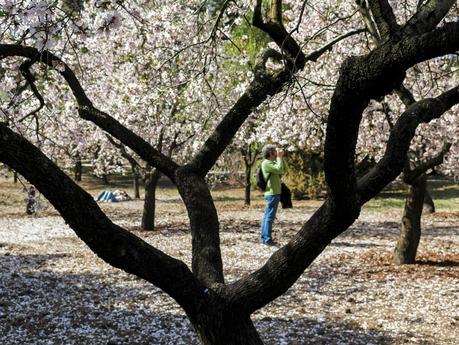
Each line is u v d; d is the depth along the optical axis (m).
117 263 3.00
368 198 3.03
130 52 11.78
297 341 6.00
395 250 10.26
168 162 4.18
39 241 13.44
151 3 10.90
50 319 6.86
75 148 17.73
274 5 4.81
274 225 16.17
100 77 13.65
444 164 15.17
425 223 16.58
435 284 8.53
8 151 2.76
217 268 3.58
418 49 2.33
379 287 8.44
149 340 6.07
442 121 11.60
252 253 11.52
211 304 3.27
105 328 6.50
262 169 12.37
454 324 6.59
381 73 2.42
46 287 8.56
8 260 10.82
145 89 10.13
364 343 5.96
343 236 13.85
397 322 6.70
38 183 2.81
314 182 24.06
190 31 10.26
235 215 19.31
